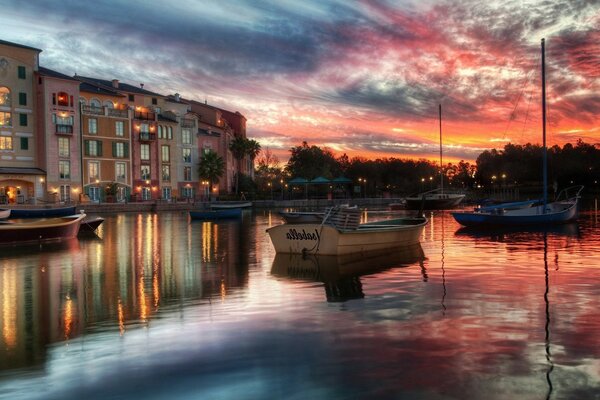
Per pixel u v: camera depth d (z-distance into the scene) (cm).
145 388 649
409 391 625
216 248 2303
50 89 6334
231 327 905
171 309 1061
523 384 641
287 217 3653
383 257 1802
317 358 739
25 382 674
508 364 706
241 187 9406
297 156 12069
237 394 627
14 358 766
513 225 3406
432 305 1051
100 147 6906
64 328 931
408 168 12756
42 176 6291
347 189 11944
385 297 1134
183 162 8062
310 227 1825
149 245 2480
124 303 1134
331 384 649
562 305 1041
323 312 1002
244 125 11125
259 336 848
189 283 1370
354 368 699
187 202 7075
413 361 721
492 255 1866
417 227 2131
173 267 1695
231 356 754
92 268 1698
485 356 738
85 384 664
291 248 1888
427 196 7312
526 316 953
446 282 1310
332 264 1641
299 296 1162
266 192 9881
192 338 845
